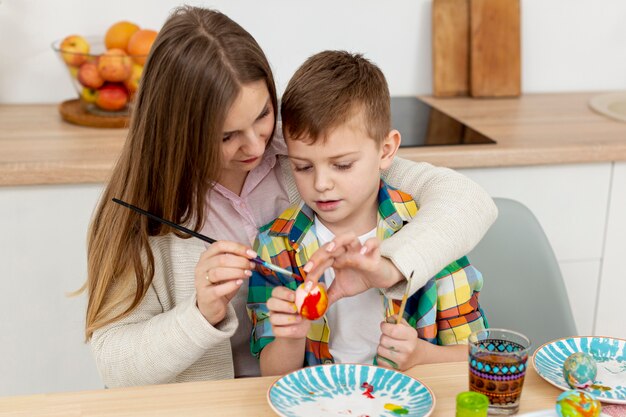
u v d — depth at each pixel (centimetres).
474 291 156
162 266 151
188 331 132
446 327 153
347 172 144
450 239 137
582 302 243
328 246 124
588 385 120
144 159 142
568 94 285
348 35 270
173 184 142
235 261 127
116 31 238
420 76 278
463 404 108
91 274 148
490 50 272
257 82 138
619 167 231
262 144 144
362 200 148
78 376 226
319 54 150
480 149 220
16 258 213
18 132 229
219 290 128
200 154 139
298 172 147
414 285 132
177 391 122
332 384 123
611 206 235
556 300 176
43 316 219
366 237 157
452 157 218
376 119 145
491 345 121
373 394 120
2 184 204
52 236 212
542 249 177
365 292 154
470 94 277
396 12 270
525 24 279
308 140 141
